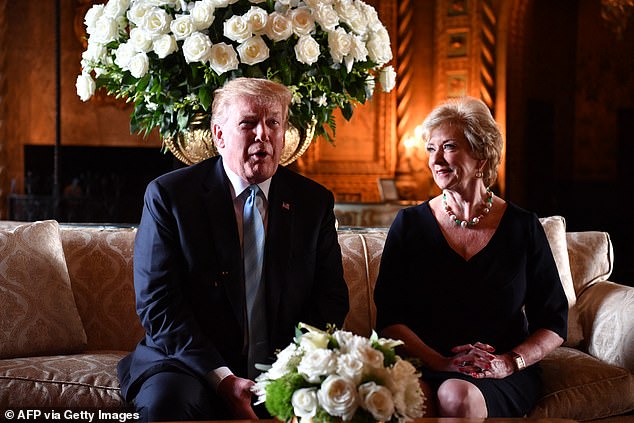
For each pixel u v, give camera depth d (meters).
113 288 3.60
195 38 3.09
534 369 3.16
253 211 2.98
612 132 16.08
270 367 2.14
